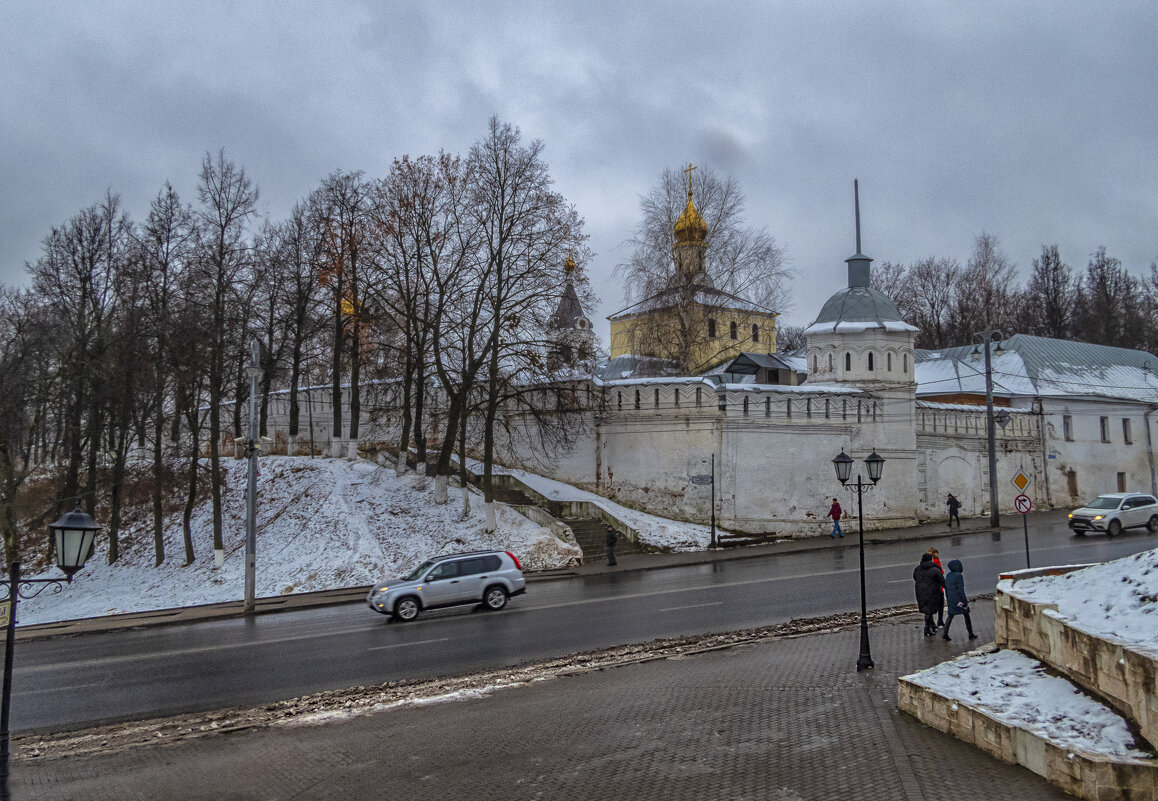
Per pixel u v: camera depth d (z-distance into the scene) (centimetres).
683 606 1903
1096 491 4356
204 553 3036
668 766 877
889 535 3172
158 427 3005
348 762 944
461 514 2989
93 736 1100
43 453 4278
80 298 3216
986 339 3450
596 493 3419
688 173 3850
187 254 2919
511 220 2967
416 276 3108
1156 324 6519
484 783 858
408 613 1906
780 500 3256
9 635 944
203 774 925
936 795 740
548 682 1273
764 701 1109
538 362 2912
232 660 1552
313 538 2848
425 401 3762
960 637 1491
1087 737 769
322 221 3500
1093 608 929
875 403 3453
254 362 2336
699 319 3784
